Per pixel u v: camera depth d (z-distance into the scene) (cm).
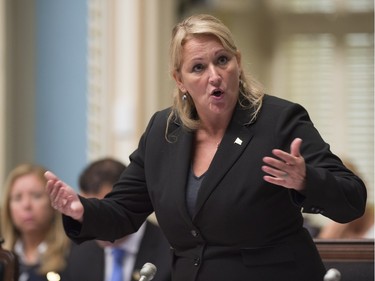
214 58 774
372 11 2839
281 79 2880
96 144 2072
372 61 2839
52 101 2114
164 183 806
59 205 796
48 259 1305
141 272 777
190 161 804
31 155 2117
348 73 2847
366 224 1606
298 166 702
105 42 2066
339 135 2839
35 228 1348
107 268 1220
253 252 776
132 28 2058
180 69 791
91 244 1241
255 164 770
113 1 2067
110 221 825
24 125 2125
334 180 721
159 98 2066
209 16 786
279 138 775
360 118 2831
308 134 775
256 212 766
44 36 2119
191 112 820
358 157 2825
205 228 779
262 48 2889
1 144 2095
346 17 2855
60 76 2109
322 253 991
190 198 788
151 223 1236
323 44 2869
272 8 2889
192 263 793
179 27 791
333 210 731
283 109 790
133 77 2055
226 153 779
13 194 1362
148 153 829
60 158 2108
